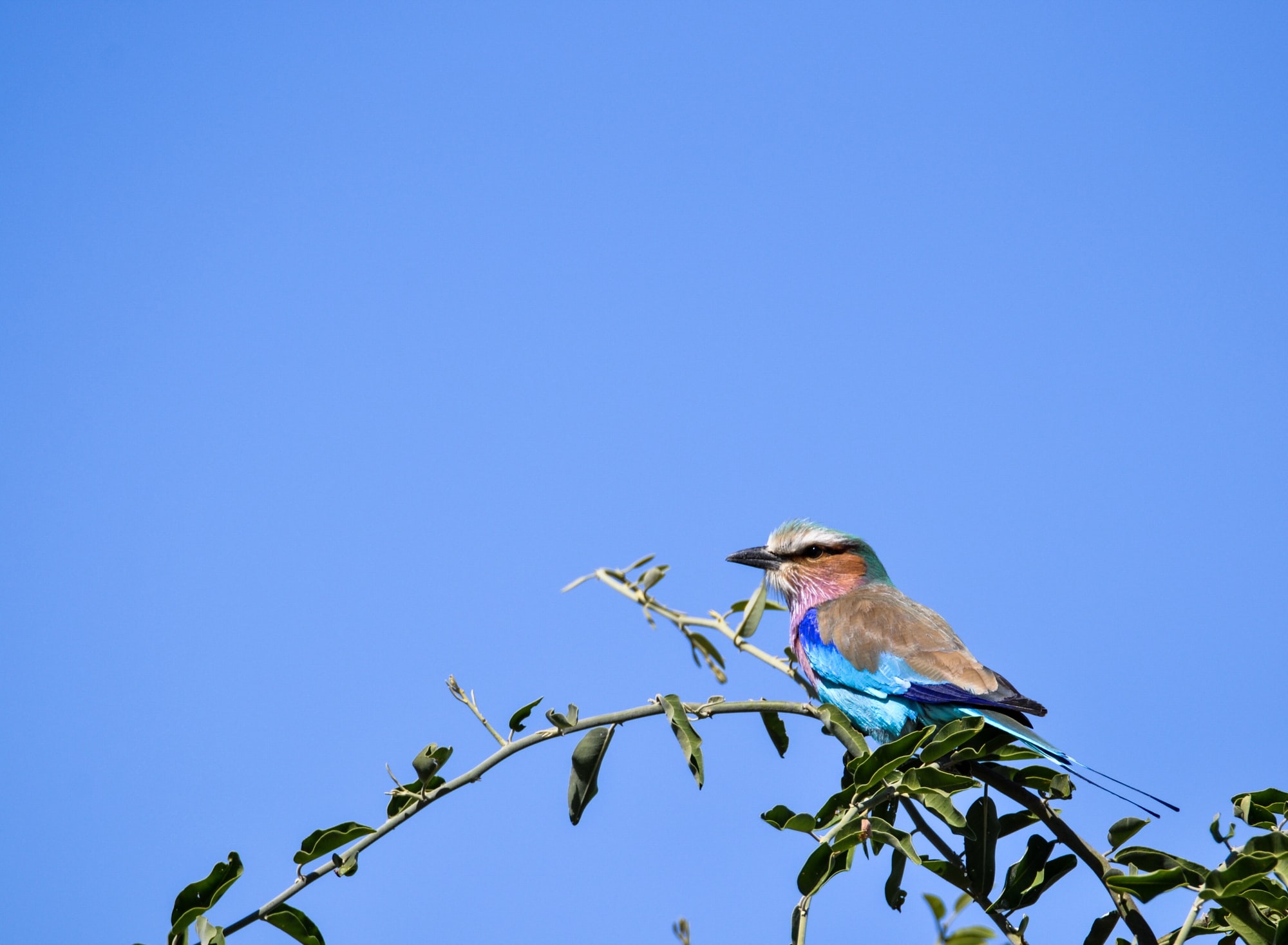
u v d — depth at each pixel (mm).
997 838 9203
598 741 9570
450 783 8695
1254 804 8789
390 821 8500
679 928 8016
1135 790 9531
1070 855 9023
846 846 8070
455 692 9195
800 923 7973
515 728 9219
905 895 9492
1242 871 7793
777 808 8500
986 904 8930
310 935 8023
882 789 8711
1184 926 8172
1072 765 10797
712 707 9844
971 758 9594
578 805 9508
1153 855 8875
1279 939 7562
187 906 7832
